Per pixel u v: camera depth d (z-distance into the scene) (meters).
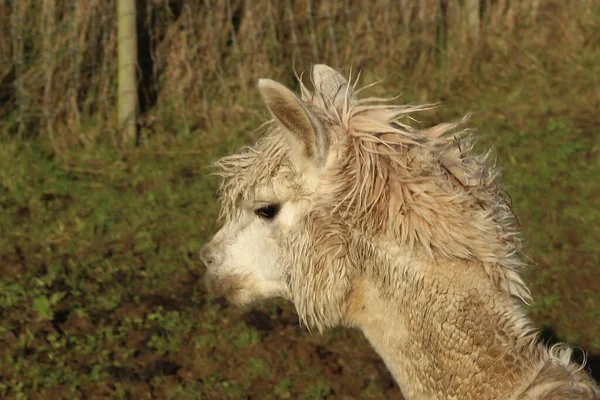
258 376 7.06
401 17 12.02
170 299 8.03
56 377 6.96
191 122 10.99
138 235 8.98
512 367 3.64
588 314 7.70
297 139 3.99
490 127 10.90
